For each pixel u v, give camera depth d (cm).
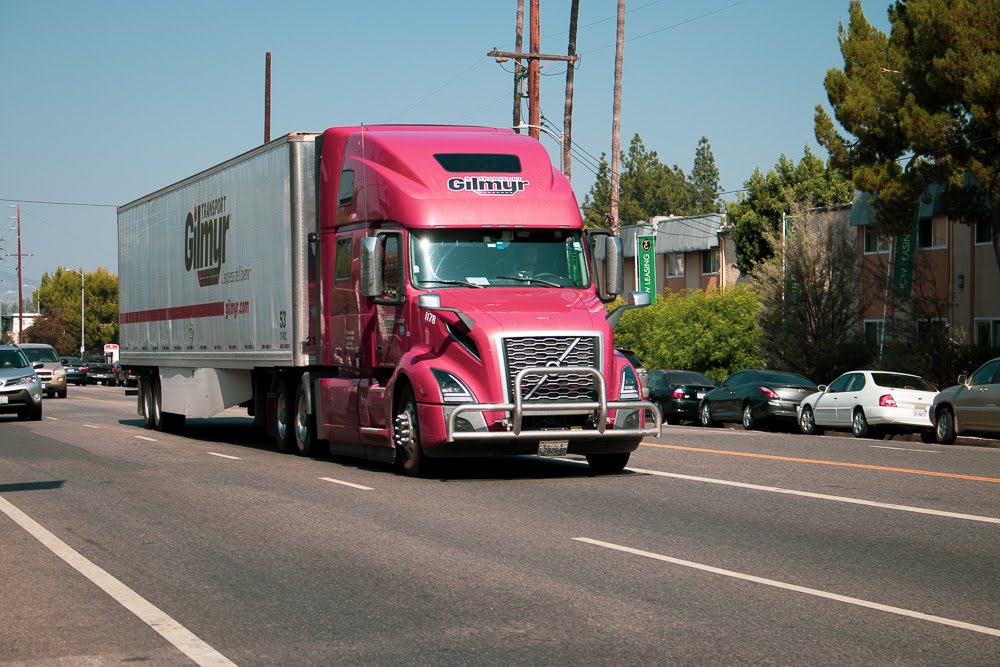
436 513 1239
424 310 1542
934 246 4053
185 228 2506
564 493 1398
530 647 694
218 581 902
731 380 3381
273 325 2025
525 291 1588
